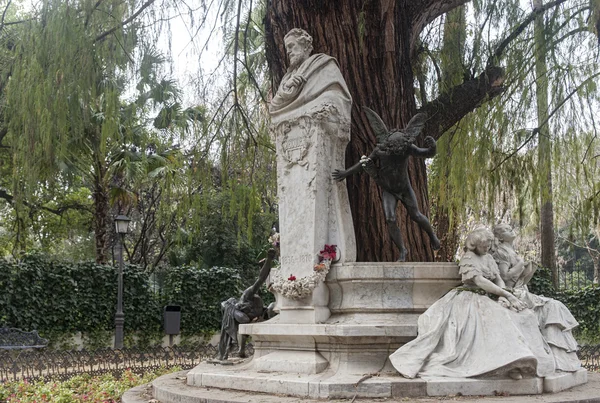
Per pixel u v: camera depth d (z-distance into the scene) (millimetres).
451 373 5344
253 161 9734
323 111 6629
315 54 7098
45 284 15484
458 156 10039
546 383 5398
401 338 5832
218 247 22547
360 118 7609
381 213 7438
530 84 9594
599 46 9086
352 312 6184
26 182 7828
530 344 5500
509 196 11312
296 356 6160
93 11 8188
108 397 7676
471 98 8586
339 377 5508
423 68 9828
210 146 9508
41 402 7254
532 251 24750
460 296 5762
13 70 8312
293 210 6734
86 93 7914
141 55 8281
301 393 5344
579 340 16891
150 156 17109
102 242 18641
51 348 15438
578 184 10359
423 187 7859
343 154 6898
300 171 6738
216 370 6520
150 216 25109
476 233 5977
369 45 7715
